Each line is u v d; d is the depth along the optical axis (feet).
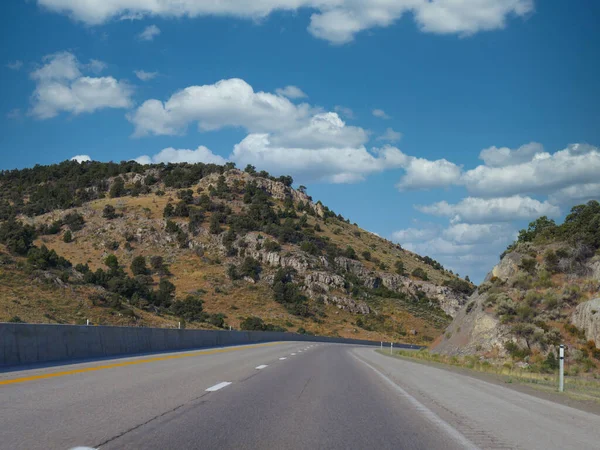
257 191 567.59
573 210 156.25
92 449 23.40
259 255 410.72
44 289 222.69
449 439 29.04
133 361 69.41
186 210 465.88
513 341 116.78
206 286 362.53
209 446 25.13
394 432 30.48
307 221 547.08
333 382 56.44
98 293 241.14
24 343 58.49
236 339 157.99
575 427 33.83
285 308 350.64
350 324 353.51
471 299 153.48
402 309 398.83
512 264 146.92
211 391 43.73
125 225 435.94
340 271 427.74
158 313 266.98
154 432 27.40
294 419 33.06
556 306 121.80
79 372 53.01
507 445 27.89
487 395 50.31
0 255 254.06
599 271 124.77
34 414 30.73
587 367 101.76
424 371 79.15
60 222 446.19
